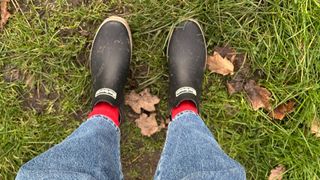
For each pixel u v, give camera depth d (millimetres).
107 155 651
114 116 752
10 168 802
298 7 779
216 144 660
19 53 802
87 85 808
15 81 807
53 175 572
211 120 812
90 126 694
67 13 802
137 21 802
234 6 793
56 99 810
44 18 804
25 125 805
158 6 795
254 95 804
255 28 796
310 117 795
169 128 723
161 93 814
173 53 796
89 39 810
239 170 604
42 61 804
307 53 786
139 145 813
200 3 796
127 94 813
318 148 792
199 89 786
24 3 804
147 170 813
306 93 793
